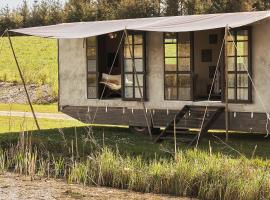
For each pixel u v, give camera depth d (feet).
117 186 40.42
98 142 52.85
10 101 105.91
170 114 59.21
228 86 55.57
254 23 54.19
